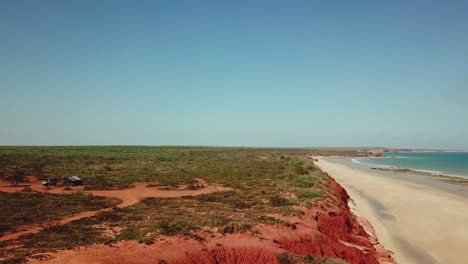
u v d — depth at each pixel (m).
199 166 79.62
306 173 64.44
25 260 17.34
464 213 45.25
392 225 39.84
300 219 29.91
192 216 28.33
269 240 24.28
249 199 38.50
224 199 38.19
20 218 28.64
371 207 49.12
